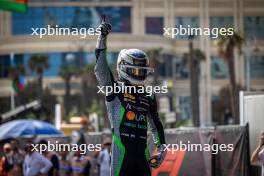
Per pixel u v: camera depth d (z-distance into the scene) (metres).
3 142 38.88
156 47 140.62
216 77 148.25
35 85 141.62
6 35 148.12
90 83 136.00
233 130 25.30
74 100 146.00
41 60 139.38
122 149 13.22
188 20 144.88
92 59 138.12
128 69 13.46
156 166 13.84
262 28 137.00
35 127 39.75
